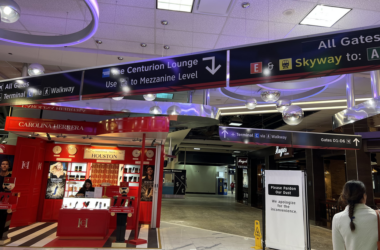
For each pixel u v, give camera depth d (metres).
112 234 6.88
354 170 8.14
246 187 19.92
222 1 3.98
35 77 3.67
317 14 4.26
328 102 7.76
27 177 7.54
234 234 7.64
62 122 6.85
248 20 4.50
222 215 11.69
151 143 8.20
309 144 6.82
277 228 4.42
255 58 2.71
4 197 5.83
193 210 13.08
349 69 2.42
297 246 4.18
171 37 5.19
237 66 2.76
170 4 4.12
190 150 22.58
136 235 6.12
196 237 7.05
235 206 15.84
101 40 5.39
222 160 23.95
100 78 3.33
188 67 2.96
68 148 8.31
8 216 5.79
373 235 1.65
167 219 9.96
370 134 7.55
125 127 6.13
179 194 20.83
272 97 4.21
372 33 2.41
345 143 6.94
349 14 4.21
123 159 8.43
